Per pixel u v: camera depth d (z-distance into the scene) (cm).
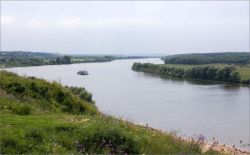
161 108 5094
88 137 995
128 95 6650
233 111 4822
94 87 8000
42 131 1002
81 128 1049
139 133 1152
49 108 1720
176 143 1126
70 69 14100
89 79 9981
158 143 1055
